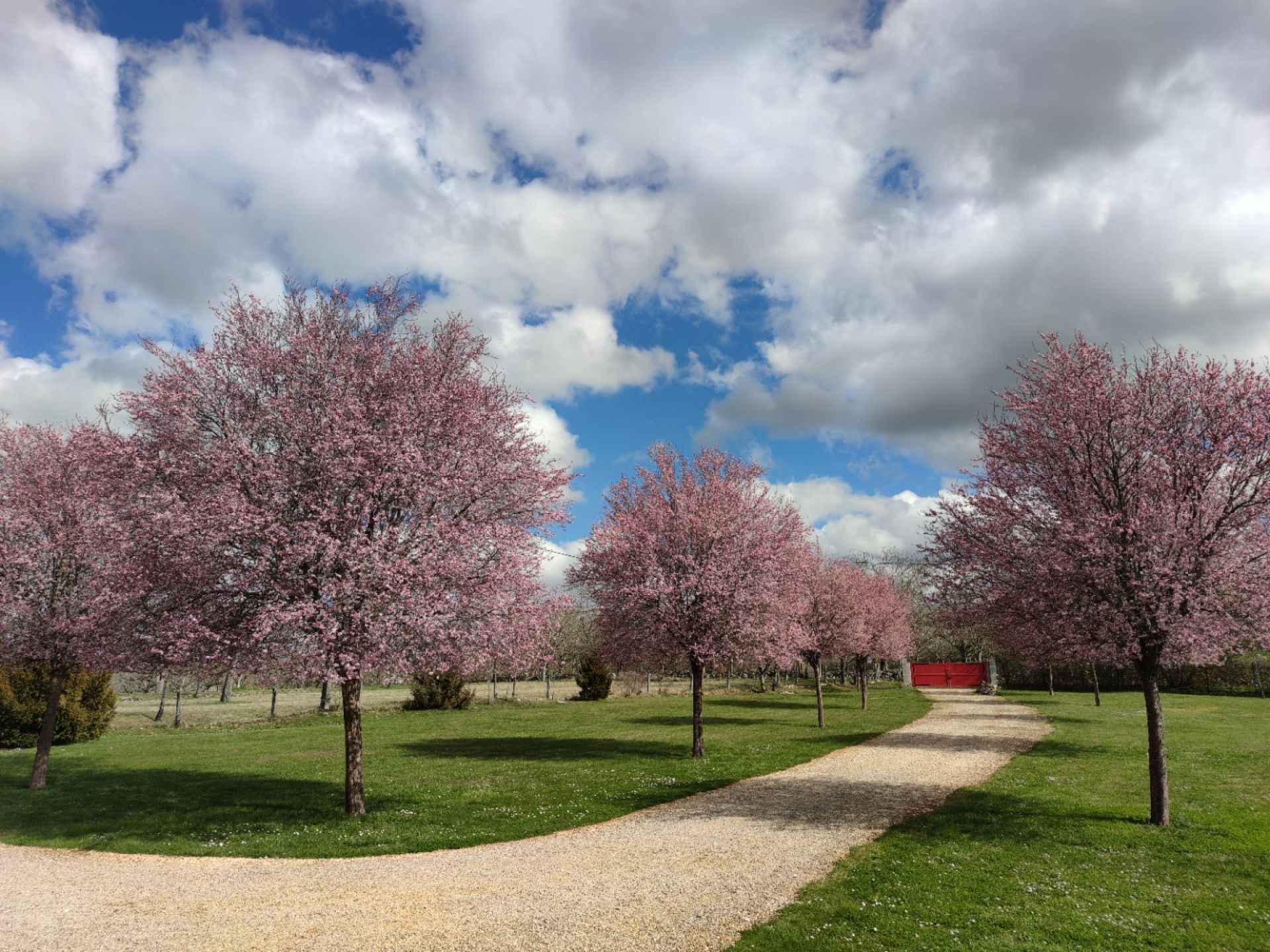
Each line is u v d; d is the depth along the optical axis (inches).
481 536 569.9
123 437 569.6
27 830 552.4
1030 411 521.3
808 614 1198.9
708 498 870.4
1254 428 456.1
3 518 682.8
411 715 1502.2
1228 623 451.5
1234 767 739.4
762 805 585.3
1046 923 324.5
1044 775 697.0
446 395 585.0
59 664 732.0
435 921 338.6
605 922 332.2
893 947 301.3
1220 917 331.6
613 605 882.1
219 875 425.7
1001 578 517.0
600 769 783.7
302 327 603.5
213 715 1609.3
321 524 523.5
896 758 830.5
